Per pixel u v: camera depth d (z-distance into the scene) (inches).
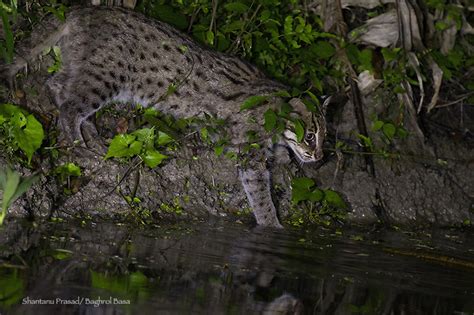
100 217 416.2
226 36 512.1
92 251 330.3
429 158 565.9
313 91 537.0
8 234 343.3
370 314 296.7
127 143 417.4
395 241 458.6
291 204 499.5
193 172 471.8
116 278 294.5
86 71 438.9
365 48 571.5
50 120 442.6
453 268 392.8
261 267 343.9
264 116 435.5
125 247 346.3
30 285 272.8
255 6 522.6
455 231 527.5
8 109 390.6
